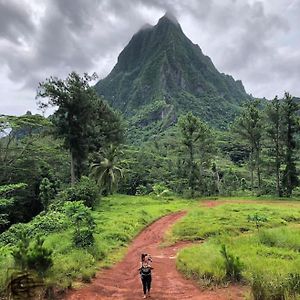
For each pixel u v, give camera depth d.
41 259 13.38
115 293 14.34
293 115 69.62
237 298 12.41
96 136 66.75
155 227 38.59
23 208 57.34
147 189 86.06
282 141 70.69
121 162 78.25
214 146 81.88
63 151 65.38
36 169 59.88
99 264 20.36
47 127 58.50
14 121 52.38
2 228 52.41
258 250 20.22
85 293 13.77
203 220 38.00
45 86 56.34
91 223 27.50
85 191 48.81
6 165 57.00
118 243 28.91
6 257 19.06
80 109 58.78
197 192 74.94
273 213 41.88
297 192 76.31
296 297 10.64
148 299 13.31
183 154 83.88
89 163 66.25
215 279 14.72
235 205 52.47
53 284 13.10
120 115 81.19
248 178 108.94
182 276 17.00
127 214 43.62
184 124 79.94
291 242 22.69
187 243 29.48
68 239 25.59
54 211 39.84
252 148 80.56
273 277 12.73
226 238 25.34
